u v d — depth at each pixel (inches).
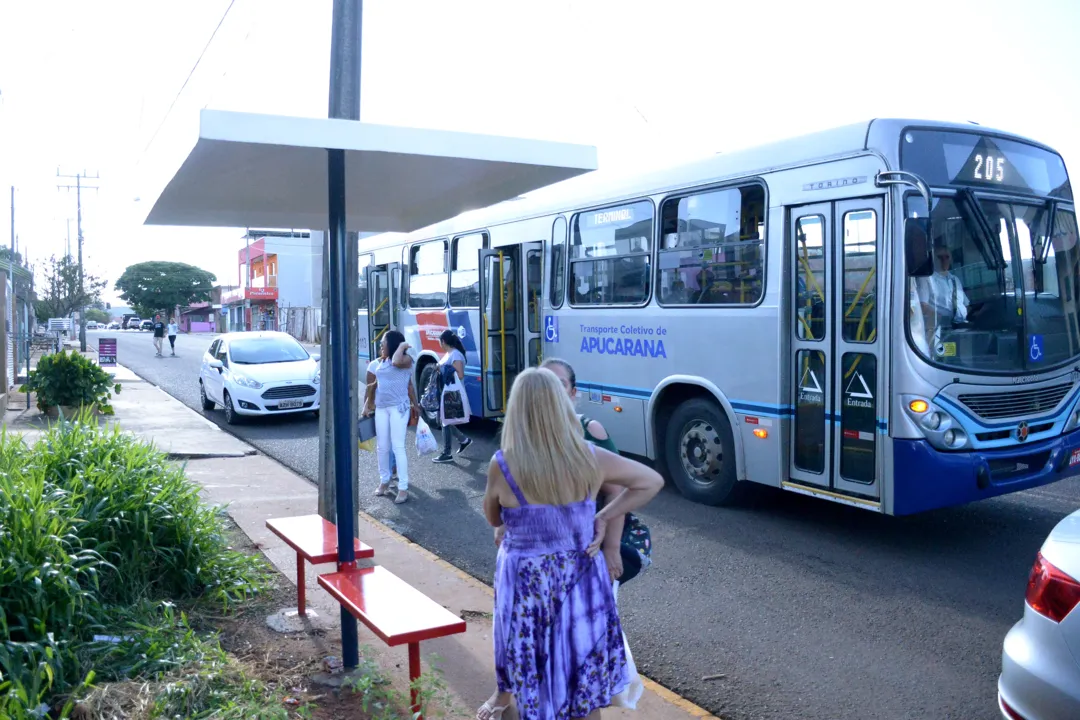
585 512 128.5
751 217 305.9
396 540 289.7
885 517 313.7
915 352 255.4
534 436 126.4
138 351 1583.4
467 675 181.0
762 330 298.7
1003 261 275.3
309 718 153.4
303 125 147.3
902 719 167.5
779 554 271.7
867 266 265.6
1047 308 286.8
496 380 453.1
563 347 405.1
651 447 354.3
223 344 629.9
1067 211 300.5
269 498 343.6
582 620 126.3
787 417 293.4
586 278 390.6
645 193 353.7
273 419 603.2
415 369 564.7
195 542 218.4
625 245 366.3
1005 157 283.9
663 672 189.9
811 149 283.3
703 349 323.9
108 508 204.1
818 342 282.2
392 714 155.8
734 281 311.3
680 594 238.4
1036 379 275.4
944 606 225.6
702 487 331.9
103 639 168.9
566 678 125.9
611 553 136.8
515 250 446.3
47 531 175.0
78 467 222.1
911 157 263.1
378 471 412.2
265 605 216.4
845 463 274.4
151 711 144.5
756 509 325.7
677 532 297.1
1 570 158.9
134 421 579.8
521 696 125.5
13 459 220.5
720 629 213.5
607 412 378.0
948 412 257.6
